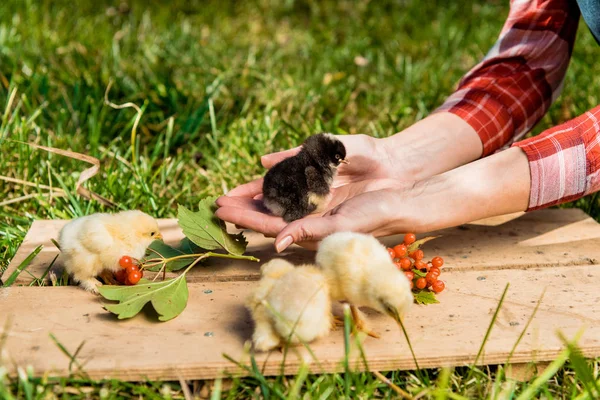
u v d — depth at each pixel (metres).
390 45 1.94
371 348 0.90
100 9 2.08
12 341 0.90
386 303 0.87
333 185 1.15
